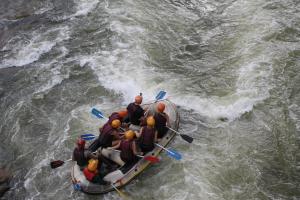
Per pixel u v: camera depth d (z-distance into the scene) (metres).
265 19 19.59
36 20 22.16
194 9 21.48
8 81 18.50
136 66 18.17
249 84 16.33
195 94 16.36
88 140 14.21
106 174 12.85
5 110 17.14
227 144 14.23
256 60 17.41
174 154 13.16
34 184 13.99
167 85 16.94
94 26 21.00
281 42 18.16
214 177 13.16
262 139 14.28
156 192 12.86
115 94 16.94
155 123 13.52
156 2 22.31
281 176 13.11
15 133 16.08
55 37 20.69
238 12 20.59
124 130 13.91
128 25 20.67
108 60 18.70
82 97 17.09
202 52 18.61
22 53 19.97
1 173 14.52
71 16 22.06
